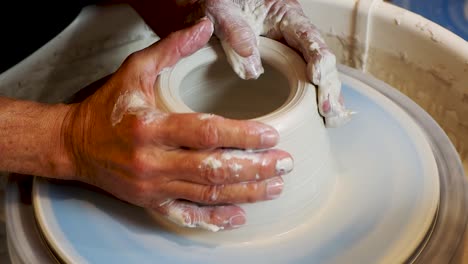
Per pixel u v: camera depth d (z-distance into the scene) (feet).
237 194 2.24
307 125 2.44
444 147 2.87
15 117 2.73
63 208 2.70
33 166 2.72
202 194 2.25
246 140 2.12
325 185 2.66
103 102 2.51
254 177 2.19
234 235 2.49
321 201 2.64
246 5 2.88
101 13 4.29
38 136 2.66
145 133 2.21
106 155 2.40
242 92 2.88
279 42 2.76
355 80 3.30
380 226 2.50
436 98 3.71
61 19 4.10
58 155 2.64
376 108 3.10
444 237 2.45
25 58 4.13
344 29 3.98
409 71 3.81
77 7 4.20
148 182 2.30
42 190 2.77
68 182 2.83
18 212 2.78
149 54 2.55
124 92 2.44
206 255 2.48
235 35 2.62
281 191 2.28
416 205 2.54
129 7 4.33
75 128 2.56
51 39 4.16
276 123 2.33
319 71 2.51
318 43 2.63
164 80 2.53
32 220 2.74
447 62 3.50
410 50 3.71
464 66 3.40
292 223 2.53
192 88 2.79
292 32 2.73
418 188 2.62
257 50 2.66
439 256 2.38
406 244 2.37
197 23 2.57
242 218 2.36
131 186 2.36
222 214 2.34
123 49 4.55
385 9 3.75
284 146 2.36
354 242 2.47
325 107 2.56
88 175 2.63
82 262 2.43
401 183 2.68
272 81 2.77
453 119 3.65
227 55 2.63
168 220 2.58
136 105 2.36
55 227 2.59
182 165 2.19
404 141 2.87
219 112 2.97
